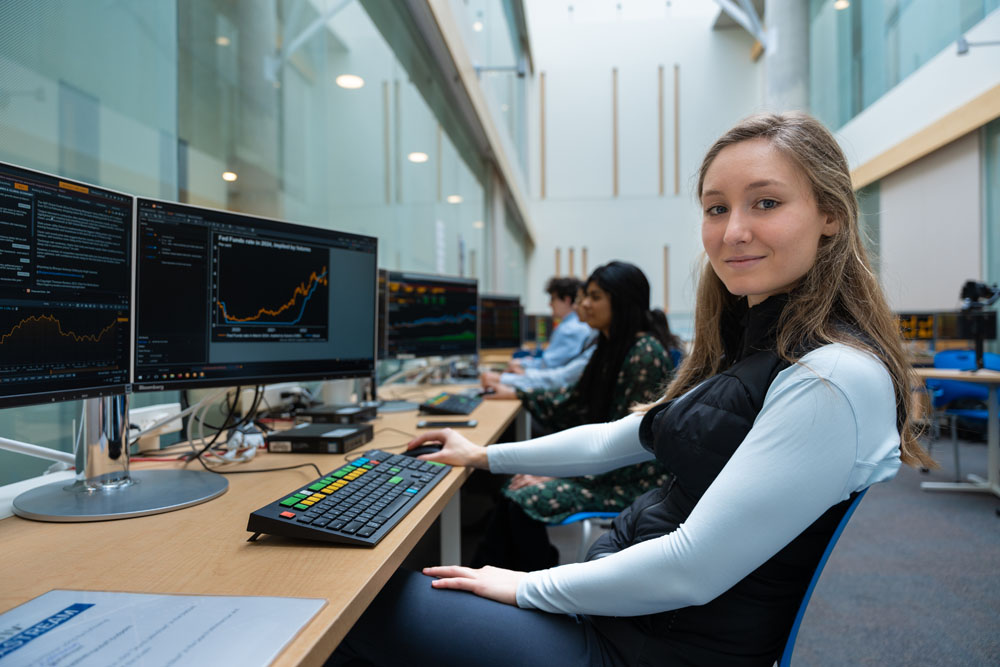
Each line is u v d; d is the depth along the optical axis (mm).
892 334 734
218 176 1842
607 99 11266
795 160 718
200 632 487
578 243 11266
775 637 727
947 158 5922
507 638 721
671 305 10969
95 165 1360
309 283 1299
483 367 4309
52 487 952
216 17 1831
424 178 4172
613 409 1783
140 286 988
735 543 632
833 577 2271
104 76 1387
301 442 1279
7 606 545
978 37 5191
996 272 5488
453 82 4582
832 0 8023
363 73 2969
